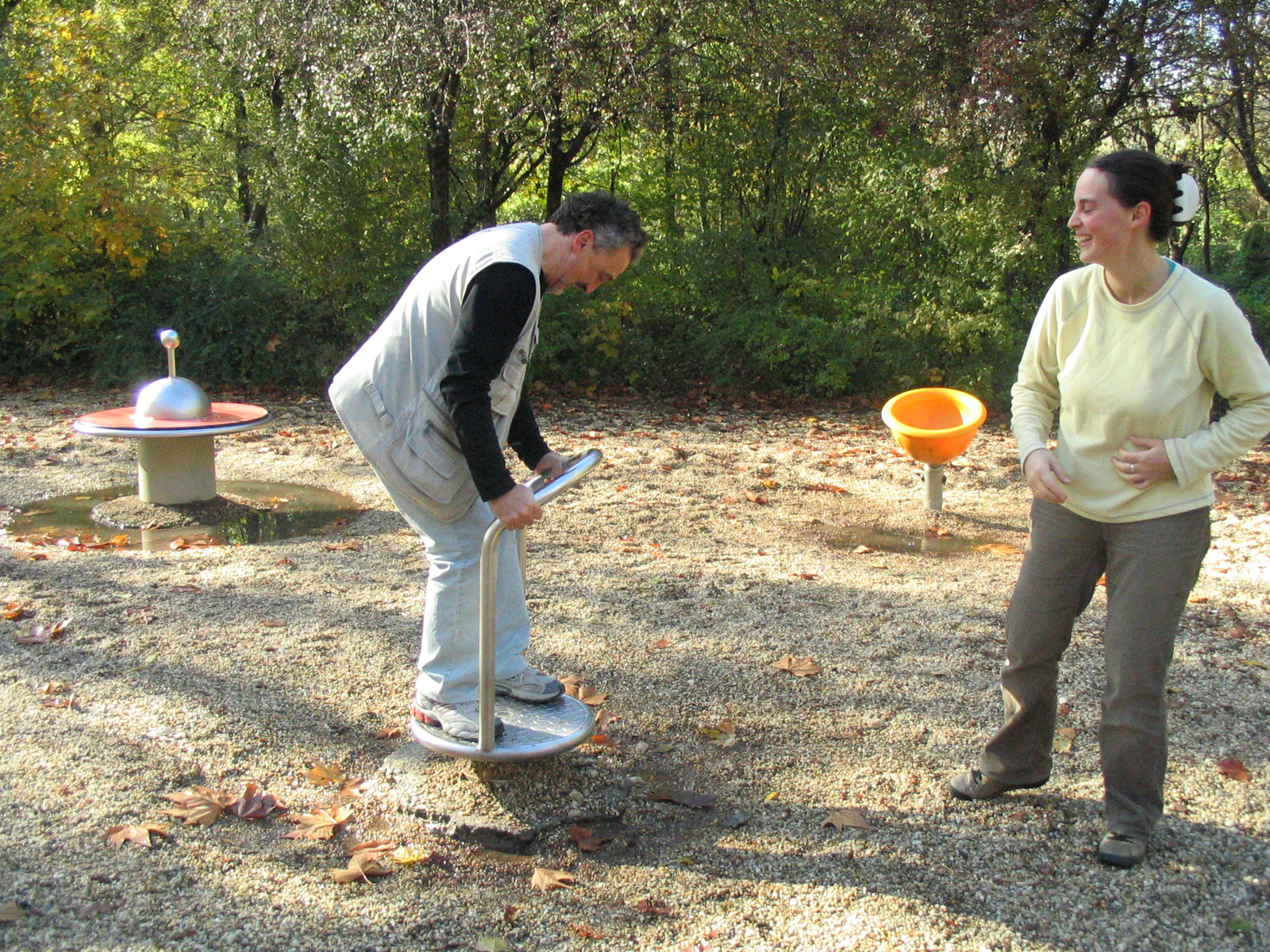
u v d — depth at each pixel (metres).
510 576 3.20
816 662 4.23
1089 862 2.88
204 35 13.89
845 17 11.23
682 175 12.69
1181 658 4.33
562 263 2.88
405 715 3.72
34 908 2.55
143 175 12.38
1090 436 2.73
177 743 3.43
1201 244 22.66
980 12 10.80
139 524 6.36
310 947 2.47
